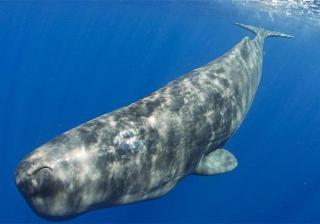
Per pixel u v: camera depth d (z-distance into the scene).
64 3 26.34
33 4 26.81
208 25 28.95
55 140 6.35
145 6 25.91
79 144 6.43
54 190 5.89
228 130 9.86
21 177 5.75
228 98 9.78
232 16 25.02
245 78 10.92
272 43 28.00
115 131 7.02
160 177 7.83
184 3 24.23
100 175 6.51
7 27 30.14
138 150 7.20
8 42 30.77
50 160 5.93
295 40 26.31
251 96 11.38
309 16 21.58
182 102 8.51
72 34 30.72
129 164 7.03
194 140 8.52
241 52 11.50
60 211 6.12
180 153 8.15
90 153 6.44
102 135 6.80
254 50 12.53
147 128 7.52
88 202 6.55
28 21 29.66
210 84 9.55
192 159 8.65
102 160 6.56
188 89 8.97
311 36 24.72
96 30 30.72
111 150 6.75
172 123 8.02
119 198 7.23
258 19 23.98
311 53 28.20
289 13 22.00
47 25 29.77
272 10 22.16
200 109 8.77
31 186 5.73
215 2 23.28
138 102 8.01
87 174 6.30
